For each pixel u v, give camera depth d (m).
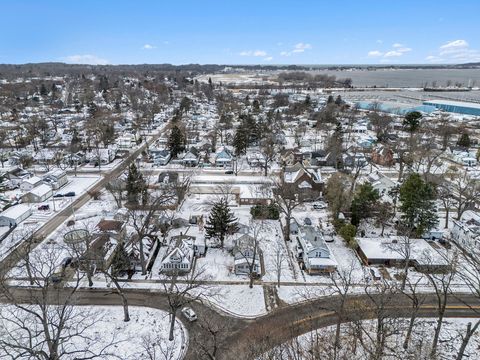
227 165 91.25
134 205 61.50
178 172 83.81
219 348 32.94
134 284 42.66
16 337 33.25
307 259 46.09
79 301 39.34
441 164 85.00
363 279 44.12
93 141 109.06
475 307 39.19
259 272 45.25
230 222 55.16
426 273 37.16
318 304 39.44
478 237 50.19
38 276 42.88
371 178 75.94
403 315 36.94
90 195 71.50
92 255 42.84
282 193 57.66
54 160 91.38
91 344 33.06
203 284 42.31
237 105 178.50
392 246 48.78
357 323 30.78
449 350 33.16
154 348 32.47
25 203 66.88
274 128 126.81
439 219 61.25
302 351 31.92
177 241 48.75
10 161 89.19
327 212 63.81
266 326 35.91
